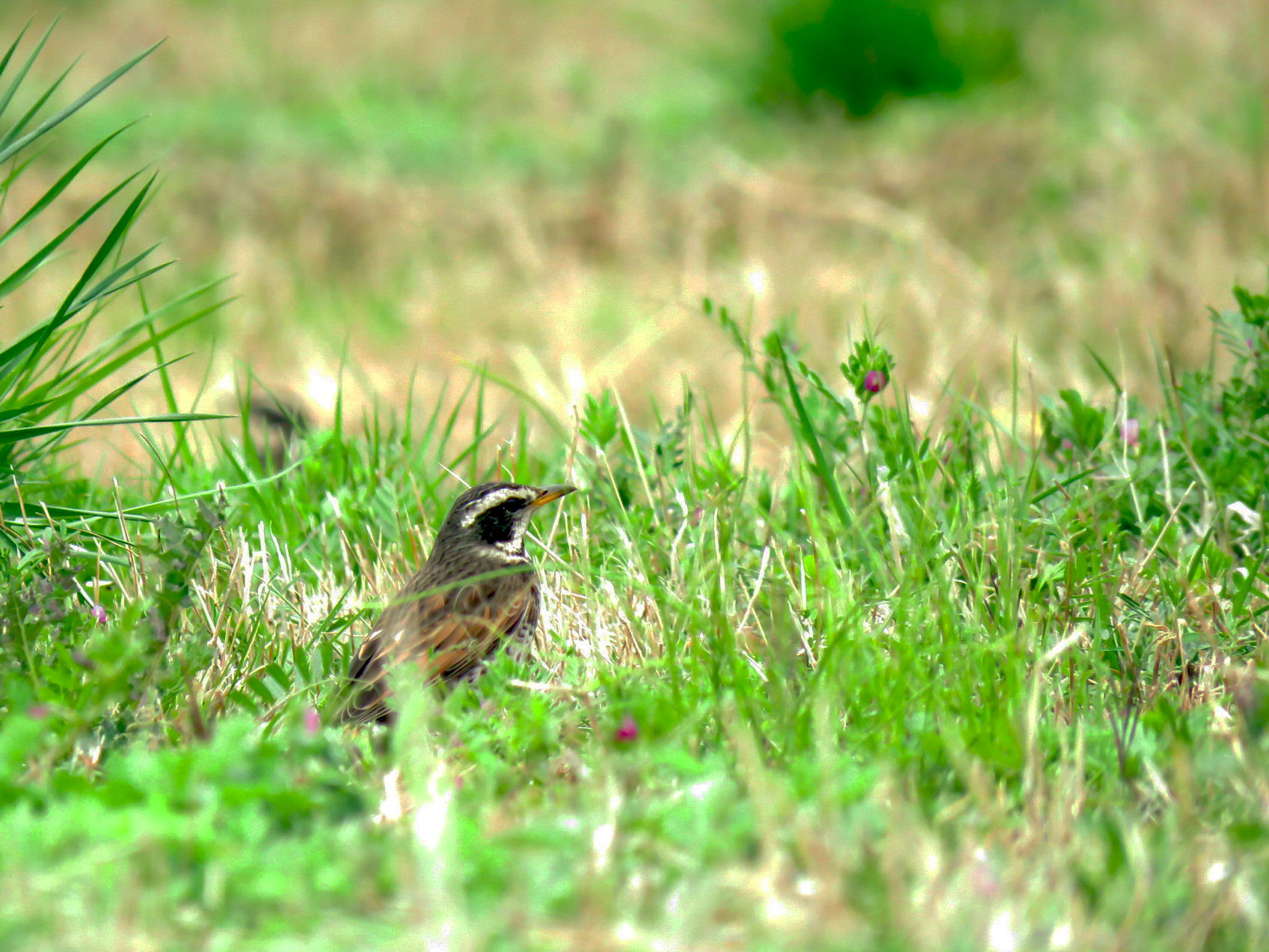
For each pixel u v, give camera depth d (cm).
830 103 4016
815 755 726
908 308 2038
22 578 949
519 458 1298
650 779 695
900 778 696
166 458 1361
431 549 1120
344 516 1166
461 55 5106
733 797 664
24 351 1031
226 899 582
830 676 775
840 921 562
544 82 4644
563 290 2297
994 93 3922
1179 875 612
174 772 648
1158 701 767
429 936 551
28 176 3039
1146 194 2495
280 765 699
